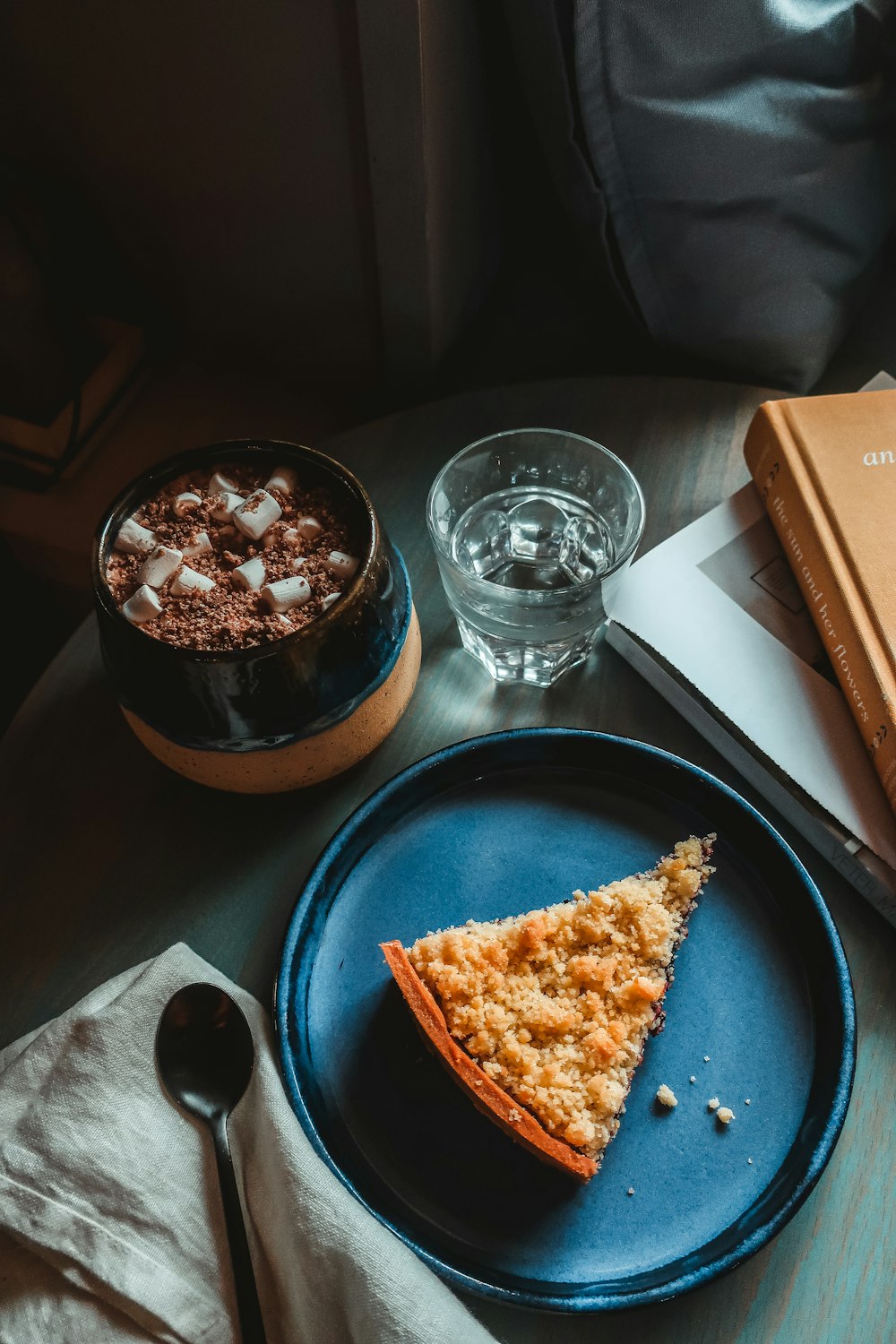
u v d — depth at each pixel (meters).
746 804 0.46
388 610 0.45
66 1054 0.43
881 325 0.66
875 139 0.57
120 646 0.42
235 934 0.47
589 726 0.51
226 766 0.45
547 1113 0.42
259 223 0.63
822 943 0.44
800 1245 0.42
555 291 0.72
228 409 0.72
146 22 0.55
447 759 0.47
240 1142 0.42
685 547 0.53
